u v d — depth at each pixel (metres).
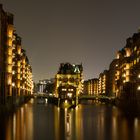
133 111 149.88
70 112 147.50
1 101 133.25
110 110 164.12
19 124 91.62
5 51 147.62
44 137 70.44
